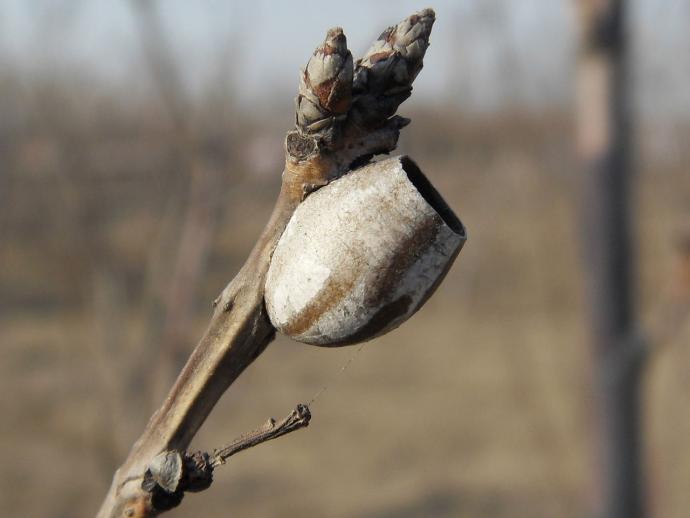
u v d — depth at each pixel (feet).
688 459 18.65
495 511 34.27
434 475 38.27
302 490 37.96
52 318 53.11
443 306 66.69
